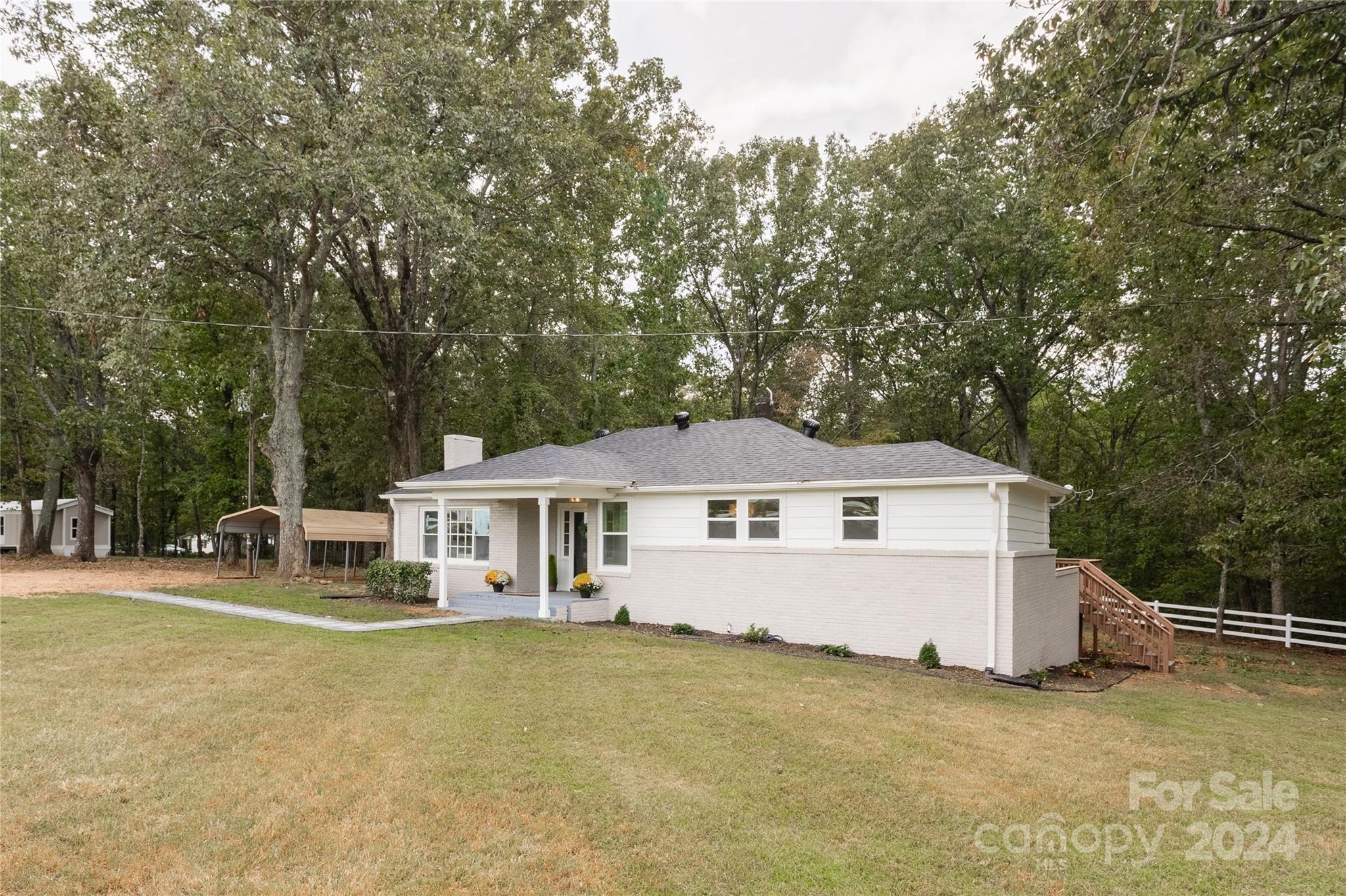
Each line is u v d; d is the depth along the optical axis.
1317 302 9.30
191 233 18.92
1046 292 26.48
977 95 13.02
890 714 8.91
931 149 26.30
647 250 35.56
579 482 15.77
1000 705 9.78
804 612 14.09
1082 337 25.69
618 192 24.97
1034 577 13.08
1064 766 7.19
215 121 17.55
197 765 6.45
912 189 27.00
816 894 4.62
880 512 13.43
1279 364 19.94
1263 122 12.27
